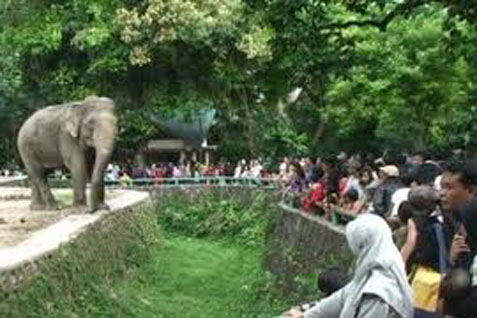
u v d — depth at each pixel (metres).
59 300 12.88
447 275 6.14
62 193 26.91
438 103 31.72
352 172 17.58
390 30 30.70
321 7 17.39
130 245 20.91
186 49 37.19
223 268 23.84
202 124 42.50
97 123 19.61
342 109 35.06
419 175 11.41
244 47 34.56
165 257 23.73
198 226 30.88
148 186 33.59
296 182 24.41
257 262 25.45
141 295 18.42
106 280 16.62
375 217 6.77
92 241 16.59
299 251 20.56
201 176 36.75
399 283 6.60
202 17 35.72
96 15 36.91
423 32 30.56
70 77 39.06
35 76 40.44
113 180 35.16
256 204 30.39
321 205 20.53
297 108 43.06
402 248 8.52
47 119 20.70
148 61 36.19
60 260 13.62
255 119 40.97
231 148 42.03
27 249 13.09
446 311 6.00
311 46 17.53
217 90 38.56
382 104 32.66
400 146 39.00
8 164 45.97
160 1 35.56
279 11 17.12
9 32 37.62
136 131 39.03
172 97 38.59
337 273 7.74
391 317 6.52
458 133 24.47
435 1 16.56
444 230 8.22
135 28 35.94
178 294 19.98
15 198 26.27
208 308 18.92
